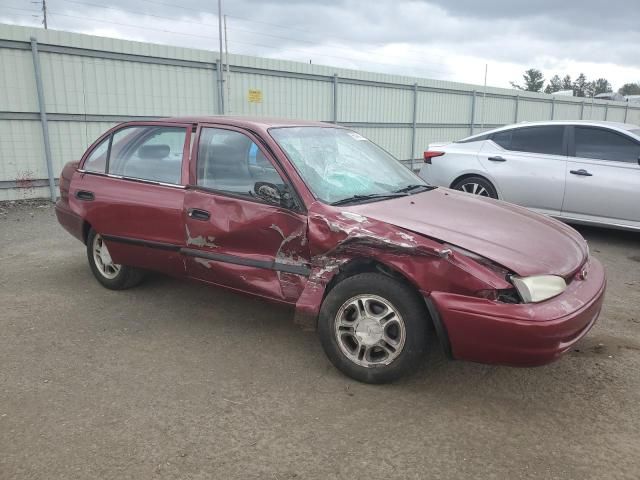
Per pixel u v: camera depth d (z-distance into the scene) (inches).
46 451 106.6
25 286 204.2
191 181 162.2
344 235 130.9
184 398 126.9
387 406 124.6
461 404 126.2
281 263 144.3
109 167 185.0
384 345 130.6
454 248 121.5
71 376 136.4
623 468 104.0
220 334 162.7
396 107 663.1
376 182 163.2
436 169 322.3
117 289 197.3
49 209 370.0
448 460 105.8
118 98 424.2
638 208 264.1
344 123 604.7
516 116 871.7
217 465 103.3
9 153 379.2
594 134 281.3
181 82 458.9
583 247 144.8
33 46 371.9
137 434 112.5
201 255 158.2
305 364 144.6
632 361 148.1
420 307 125.2
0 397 126.0
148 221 169.0
